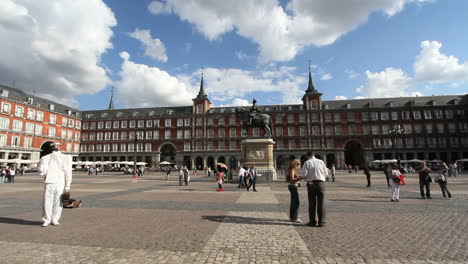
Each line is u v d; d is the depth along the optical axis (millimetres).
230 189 16125
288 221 6961
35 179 28484
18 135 56094
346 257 4352
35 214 7922
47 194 6457
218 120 70188
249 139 21047
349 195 12820
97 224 6645
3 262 4102
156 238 5414
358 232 5863
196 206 9492
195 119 70875
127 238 5410
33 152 59062
